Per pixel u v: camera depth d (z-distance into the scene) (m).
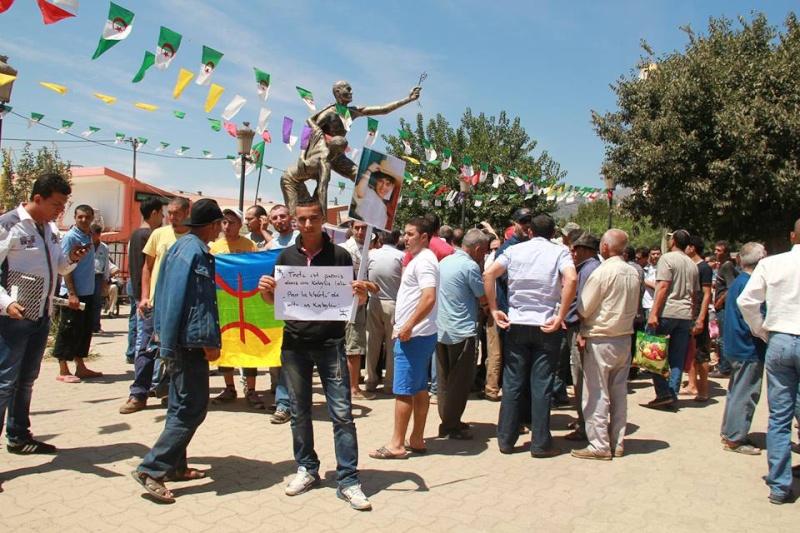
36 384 7.46
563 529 3.80
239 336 6.38
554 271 5.25
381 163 4.34
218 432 5.62
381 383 8.29
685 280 7.21
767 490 4.61
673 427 6.38
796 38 19.73
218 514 3.84
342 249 4.32
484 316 7.82
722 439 5.70
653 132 19.34
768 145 18.50
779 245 19.84
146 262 6.24
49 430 5.52
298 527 3.69
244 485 4.34
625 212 21.83
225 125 10.09
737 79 19.19
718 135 18.47
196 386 4.09
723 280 9.48
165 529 3.61
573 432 5.90
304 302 4.18
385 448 5.17
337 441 4.15
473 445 5.59
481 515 3.97
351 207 4.25
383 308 7.29
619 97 21.12
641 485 4.64
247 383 6.58
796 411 5.02
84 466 4.62
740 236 21.08
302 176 9.25
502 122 29.22
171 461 4.04
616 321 5.18
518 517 3.96
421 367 5.11
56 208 4.64
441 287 5.77
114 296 16.34
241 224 6.88
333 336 4.19
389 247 7.47
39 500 3.98
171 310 3.94
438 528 3.74
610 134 21.00
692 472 4.97
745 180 18.41
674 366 7.25
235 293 6.39
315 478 4.33
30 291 4.51
